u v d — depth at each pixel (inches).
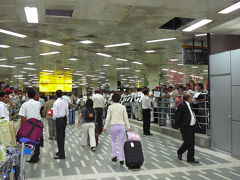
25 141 172.7
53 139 432.5
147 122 465.4
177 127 279.3
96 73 1197.1
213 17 304.2
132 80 1675.7
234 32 370.3
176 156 304.2
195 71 1114.7
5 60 763.4
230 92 311.0
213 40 373.1
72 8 274.4
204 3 259.6
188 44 537.6
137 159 247.1
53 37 464.8
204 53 509.7
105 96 754.8
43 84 1578.5
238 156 296.5
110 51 615.5
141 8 275.6
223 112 324.5
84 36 459.5
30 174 237.9
